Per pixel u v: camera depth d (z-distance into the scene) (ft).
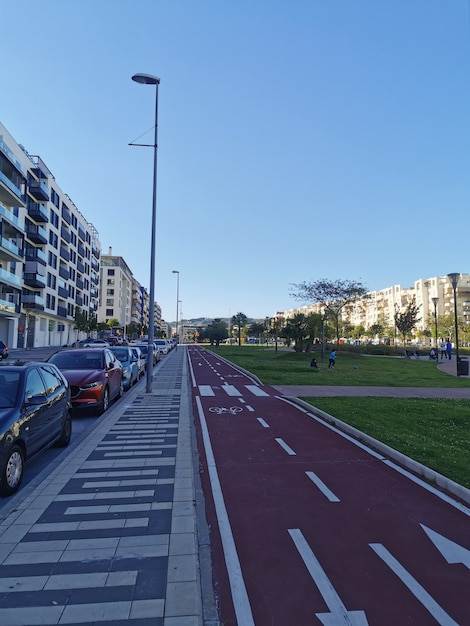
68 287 218.18
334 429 31.83
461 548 13.70
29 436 19.71
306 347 149.79
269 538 14.33
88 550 13.17
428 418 35.76
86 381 35.19
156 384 59.62
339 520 15.79
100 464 22.27
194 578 11.68
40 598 10.70
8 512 16.14
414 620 10.12
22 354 125.59
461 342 308.40
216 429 31.63
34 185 167.32
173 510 16.34
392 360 140.97
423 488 19.33
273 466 22.52
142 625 9.75
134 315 457.68
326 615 10.30
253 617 10.23
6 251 130.11
